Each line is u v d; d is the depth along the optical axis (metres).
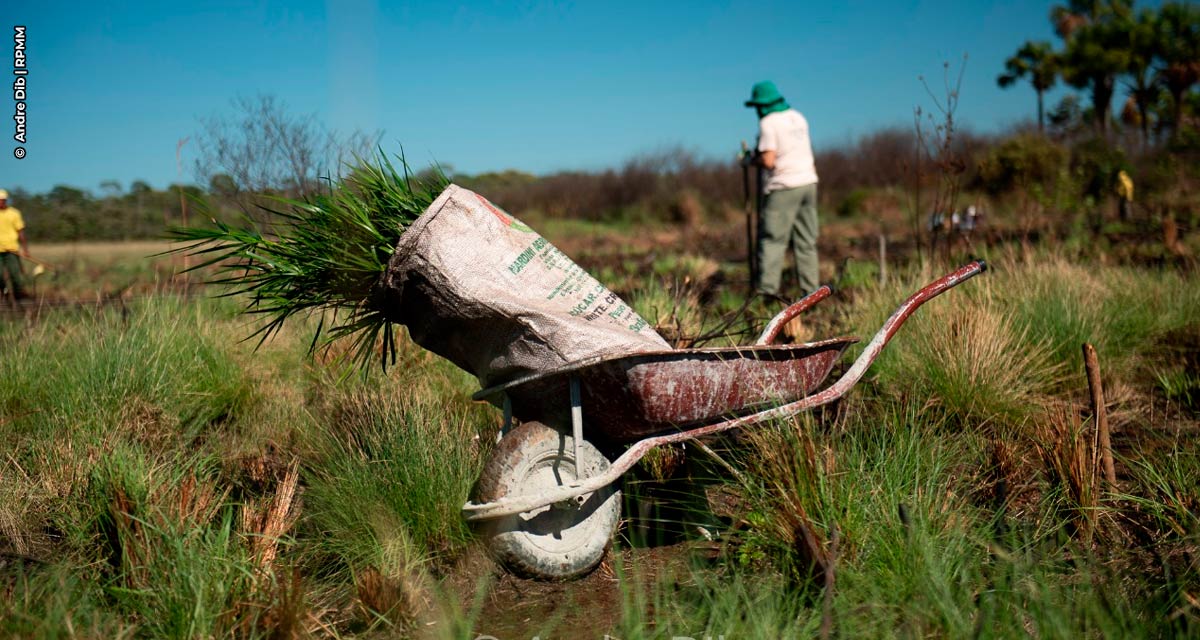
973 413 4.62
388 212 3.40
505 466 3.13
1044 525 3.51
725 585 3.08
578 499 3.19
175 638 2.71
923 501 3.28
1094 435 3.76
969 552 3.12
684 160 30.08
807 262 8.04
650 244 18.83
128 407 4.59
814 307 7.56
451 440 3.91
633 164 30.09
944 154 7.43
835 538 2.92
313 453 4.35
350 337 5.40
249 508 3.40
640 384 3.13
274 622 2.78
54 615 2.62
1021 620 2.65
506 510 3.04
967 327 4.97
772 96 7.77
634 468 4.22
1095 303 6.09
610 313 3.40
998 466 4.00
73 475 3.76
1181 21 26.80
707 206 28.00
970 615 2.72
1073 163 20.23
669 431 3.46
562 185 30.91
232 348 5.57
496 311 3.16
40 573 3.05
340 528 3.49
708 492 4.10
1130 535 3.48
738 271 11.91
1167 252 9.73
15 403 4.88
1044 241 10.45
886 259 11.48
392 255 3.20
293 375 5.38
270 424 4.85
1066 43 29.81
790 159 7.76
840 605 2.78
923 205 20.77
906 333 5.54
